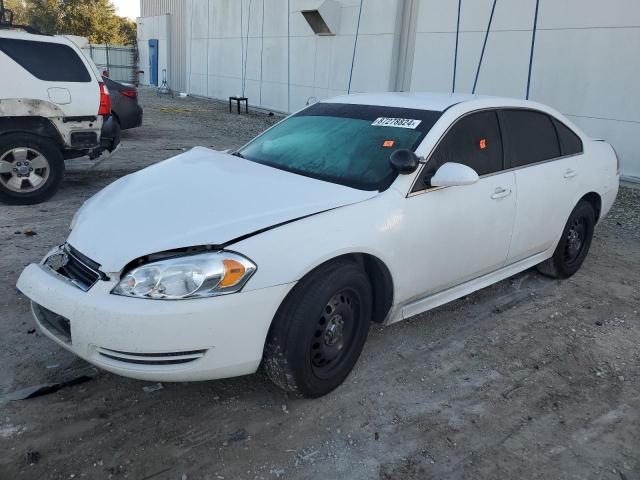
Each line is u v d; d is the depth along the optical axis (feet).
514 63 36.60
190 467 8.59
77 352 9.02
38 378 10.49
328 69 54.19
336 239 9.75
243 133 46.24
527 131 14.49
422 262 11.50
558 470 9.00
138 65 109.91
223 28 73.20
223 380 10.80
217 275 8.66
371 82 49.08
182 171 11.89
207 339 8.64
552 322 14.12
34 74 21.11
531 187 14.02
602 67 32.01
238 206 9.96
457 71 40.42
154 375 8.71
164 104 70.74
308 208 10.03
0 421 9.29
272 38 62.39
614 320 14.46
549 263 16.44
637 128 30.83
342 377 10.61
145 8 103.71
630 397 11.14
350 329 10.55
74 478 8.24
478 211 12.48
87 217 10.51
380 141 12.26
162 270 8.61
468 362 12.03
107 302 8.64
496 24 37.35
